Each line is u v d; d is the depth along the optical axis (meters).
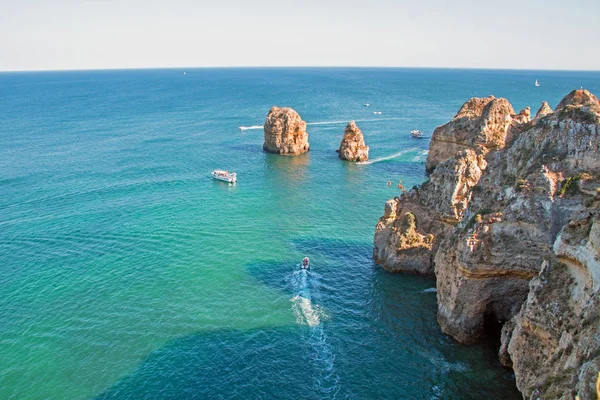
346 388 38.06
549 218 37.53
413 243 55.50
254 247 65.50
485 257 39.12
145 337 44.88
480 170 54.06
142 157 121.69
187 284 54.91
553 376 27.88
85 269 58.53
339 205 84.56
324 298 51.69
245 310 49.38
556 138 39.50
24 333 45.50
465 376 38.75
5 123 179.50
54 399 37.19
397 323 46.59
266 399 36.97
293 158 123.00
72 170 107.31
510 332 38.22
